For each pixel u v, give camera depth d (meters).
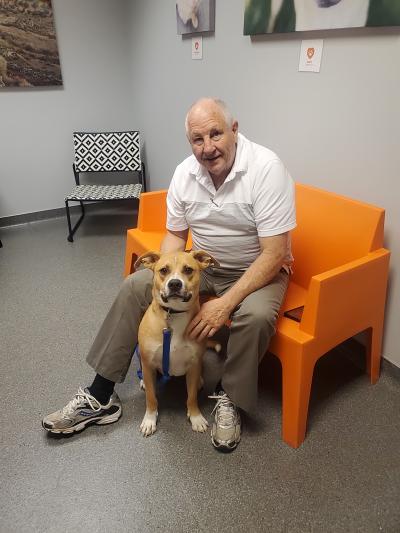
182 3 2.20
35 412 1.48
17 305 2.16
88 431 1.41
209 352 1.79
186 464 1.29
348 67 1.43
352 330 1.38
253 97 1.92
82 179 3.44
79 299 2.22
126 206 3.68
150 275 1.39
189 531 1.10
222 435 1.31
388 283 1.51
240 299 1.26
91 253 2.78
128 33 3.10
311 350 1.23
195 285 1.22
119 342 1.38
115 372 1.39
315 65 1.55
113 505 1.17
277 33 1.67
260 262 1.28
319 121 1.61
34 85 2.94
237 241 1.38
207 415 1.47
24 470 1.27
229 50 2.00
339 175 1.59
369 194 1.49
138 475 1.25
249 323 1.20
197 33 2.20
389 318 1.55
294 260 1.63
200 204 1.38
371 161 1.45
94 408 1.39
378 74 1.34
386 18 1.24
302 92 1.64
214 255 1.44
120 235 3.08
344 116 1.50
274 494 1.19
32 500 1.18
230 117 1.26
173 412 1.48
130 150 3.21
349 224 1.43
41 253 2.78
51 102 3.08
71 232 2.94
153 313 1.26
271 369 1.69
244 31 1.78
